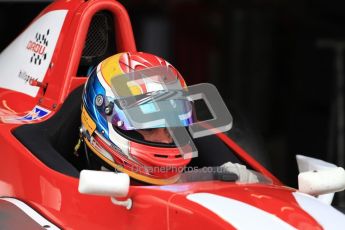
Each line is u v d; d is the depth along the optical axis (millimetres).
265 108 27156
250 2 26797
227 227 10695
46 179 12953
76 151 13891
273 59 27109
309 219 11188
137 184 12555
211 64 26656
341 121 24797
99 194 11078
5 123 14406
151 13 26422
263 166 16062
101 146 12703
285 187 12680
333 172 12477
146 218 11523
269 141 27297
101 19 15828
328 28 27000
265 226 10820
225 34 26656
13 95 15898
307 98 27031
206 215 10945
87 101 13047
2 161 13891
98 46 15859
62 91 14789
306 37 27125
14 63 16484
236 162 14766
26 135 13906
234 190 11883
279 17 26938
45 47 15719
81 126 13578
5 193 13680
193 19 26500
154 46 26062
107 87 12727
